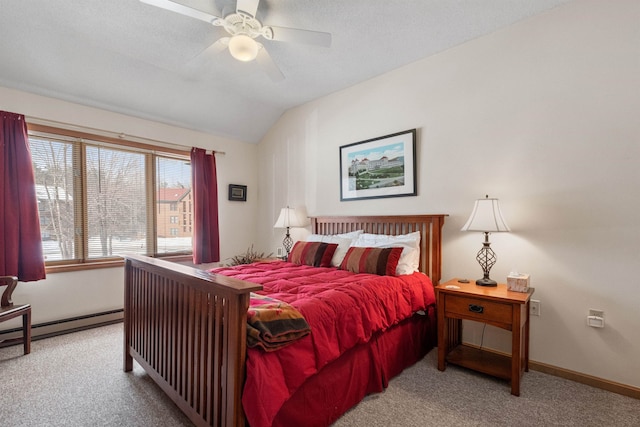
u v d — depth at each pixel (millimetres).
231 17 1878
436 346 2574
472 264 2496
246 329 1260
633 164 1866
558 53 2117
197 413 1456
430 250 2672
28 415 1659
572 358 2051
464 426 1587
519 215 2268
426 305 2406
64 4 2082
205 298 1425
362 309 1829
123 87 3055
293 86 3383
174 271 1648
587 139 2010
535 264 2199
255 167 4566
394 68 2982
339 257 2885
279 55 2742
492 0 2049
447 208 2639
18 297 2676
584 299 2014
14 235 2539
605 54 1954
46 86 2775
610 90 1938
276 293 1905
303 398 1469
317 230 3645
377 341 1966
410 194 2850
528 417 1659
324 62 2863
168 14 2176
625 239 1887
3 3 2084
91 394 1870
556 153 2123
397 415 1680
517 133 2281
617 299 1907
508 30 2328
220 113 3816
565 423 1610
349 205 3383
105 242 3229
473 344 2498
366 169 3191
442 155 2672
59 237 2943
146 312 1991
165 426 1581
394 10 2137
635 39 1864
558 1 2066
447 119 2643
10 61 2504
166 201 3729
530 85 2229
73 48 2562
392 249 2500
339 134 3480
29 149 2670
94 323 3078
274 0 2014
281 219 3695
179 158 3838
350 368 1752
